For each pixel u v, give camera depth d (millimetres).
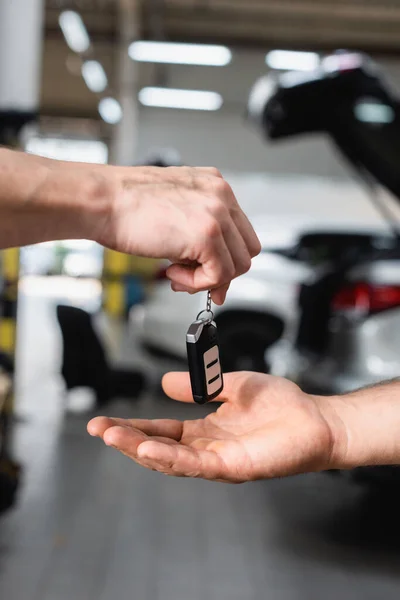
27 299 14125
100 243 715
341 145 3854
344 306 3100
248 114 3998
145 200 697
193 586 2342
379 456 877
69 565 2471
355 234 6430
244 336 5508
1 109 3709
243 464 819
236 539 2770
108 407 5195
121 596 2258
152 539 2736
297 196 10852
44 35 14281
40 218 678
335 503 3234
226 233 719
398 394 940
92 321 5215
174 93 14781
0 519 2863
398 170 3754
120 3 13023
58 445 4090
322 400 917
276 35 14227
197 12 13516
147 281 6020
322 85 3543
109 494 3260
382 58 14203
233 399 921
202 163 14930
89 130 18547
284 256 5773
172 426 882
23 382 6148
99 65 14930
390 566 2533
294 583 2379
